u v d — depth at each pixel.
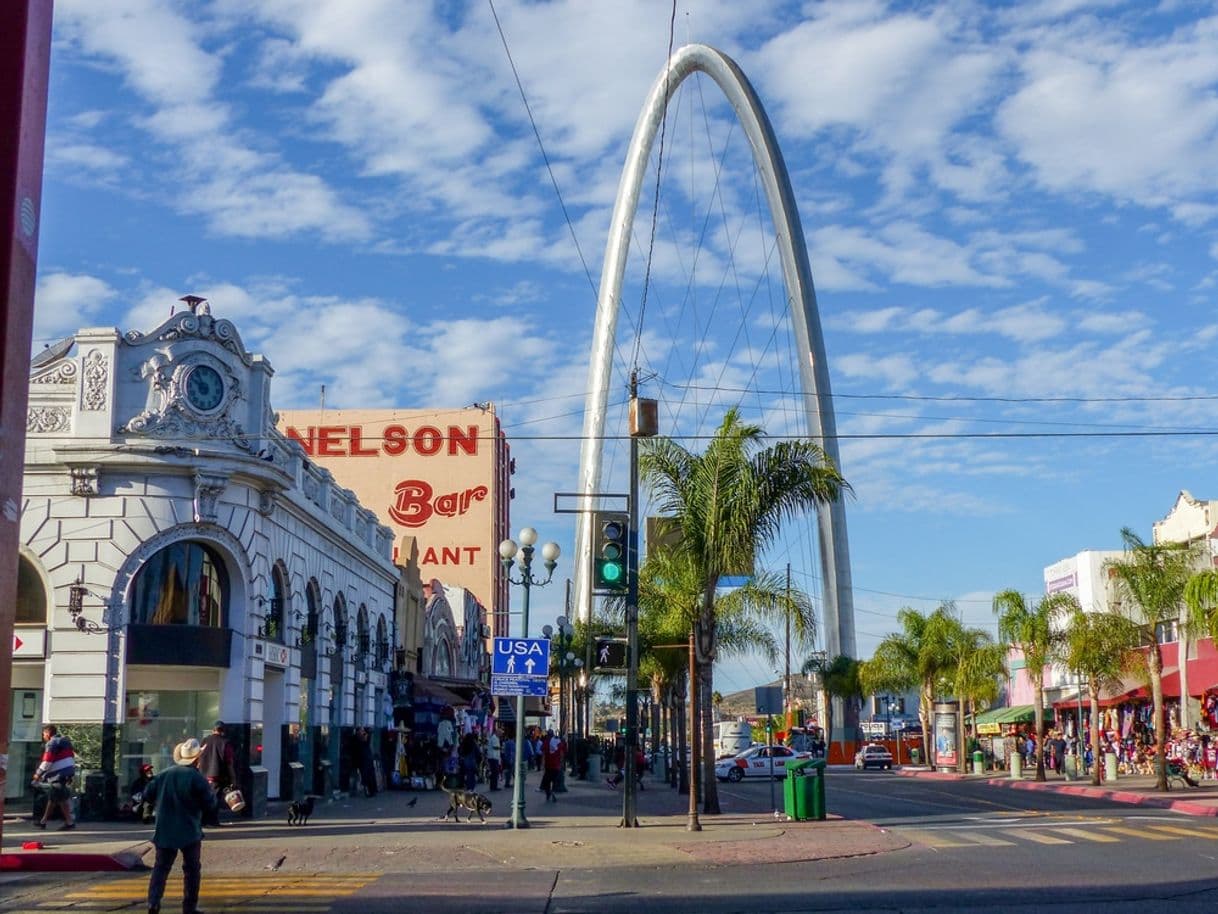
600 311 89.00
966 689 65.00
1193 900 15.43
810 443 30.45
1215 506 56.31
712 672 31.80
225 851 22.50
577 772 60.72
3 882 18.89
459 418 102.12
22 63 9.12
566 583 79.69
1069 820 29.47
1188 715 53.19
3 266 8.96
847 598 101.12
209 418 30.19
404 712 51.19
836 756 92.69
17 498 9.21
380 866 20.64
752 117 92.88
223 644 30.05
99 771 28.47
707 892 17.09
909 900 15.90
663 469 30.48
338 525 39.12
